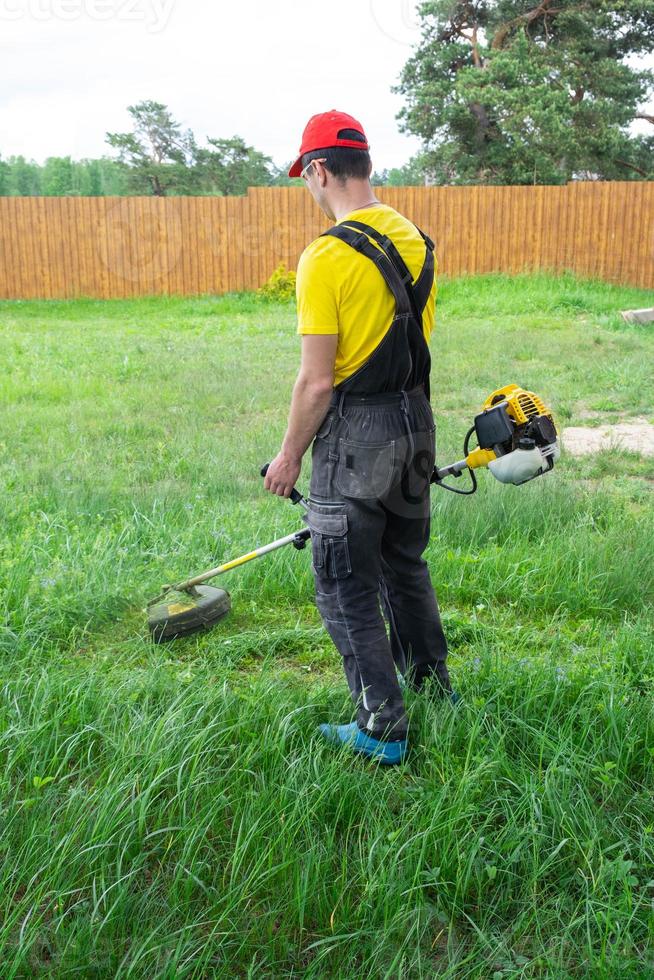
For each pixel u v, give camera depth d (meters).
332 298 2.46
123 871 2.21
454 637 3.60
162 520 4.90
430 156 29.72
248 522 4.85
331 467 2.60
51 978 1.92
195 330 15.12
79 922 2.04
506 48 28.98
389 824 2.34
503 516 4.89
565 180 28.20
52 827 2.26
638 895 2.14
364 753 2.68
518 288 18.14
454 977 1.97
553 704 2.81
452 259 19.20
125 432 7.32
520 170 27.95
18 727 2.69
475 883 2.20
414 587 2.87
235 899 2.10
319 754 2.55
